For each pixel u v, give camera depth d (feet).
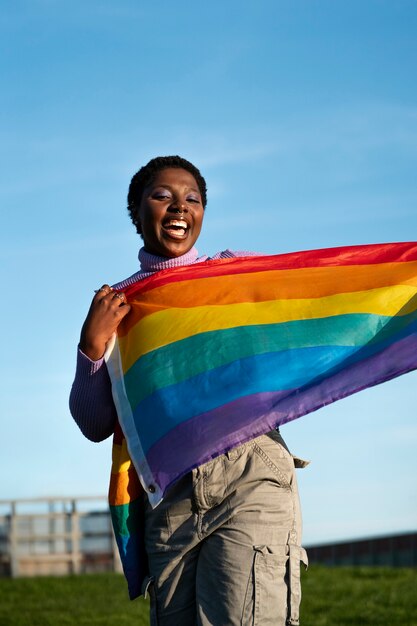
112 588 44.96
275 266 16.26
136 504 15.57
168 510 15.03
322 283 15.99
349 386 15.05
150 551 15.24
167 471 14.76
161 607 15.15
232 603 14.44
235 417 14.85
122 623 33.47
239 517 14.65
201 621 14.64
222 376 15.21
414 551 63.98
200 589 14.79
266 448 15.02
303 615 33.63
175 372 15.35
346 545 69.56
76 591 44.47
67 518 63.62
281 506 14.82
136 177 16.83
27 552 62.90
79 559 63.31
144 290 16.11
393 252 16.31
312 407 14.89
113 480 15.56
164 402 15.16
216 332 15.57
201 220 16.75
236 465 14.84
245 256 16.57
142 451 15.10
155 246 16.60
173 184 16.51
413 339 15.34
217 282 16.06
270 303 15.81
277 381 15.15
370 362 15.24
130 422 15.34
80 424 16.07
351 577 43.98
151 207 16.46
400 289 15.87
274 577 14.57
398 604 35.29
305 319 15.66
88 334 15.61
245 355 15.34
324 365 15.28
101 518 63.82
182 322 15.70
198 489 14.78
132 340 15.80
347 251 16.37
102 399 15.83
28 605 40.34
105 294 15.94
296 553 14.87
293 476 15.21
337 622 32.12
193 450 14.73
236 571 14.48
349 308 15.71
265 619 14.44
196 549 14.98
